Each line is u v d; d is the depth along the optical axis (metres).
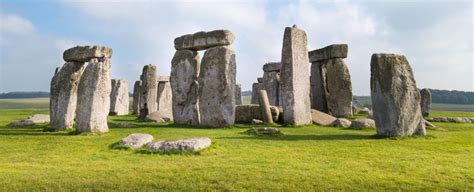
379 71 12.96
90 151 10.31
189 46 19.20
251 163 8.70
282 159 9.20
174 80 19.72
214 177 7.45
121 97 30.36
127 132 14.67
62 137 12.95
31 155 9.84
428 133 14.03
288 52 18.31
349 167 8.34
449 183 7.09
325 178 7.43
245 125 18.75
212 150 10.06
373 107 13.17
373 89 13.17
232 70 18.20
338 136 13.49
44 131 14.83
